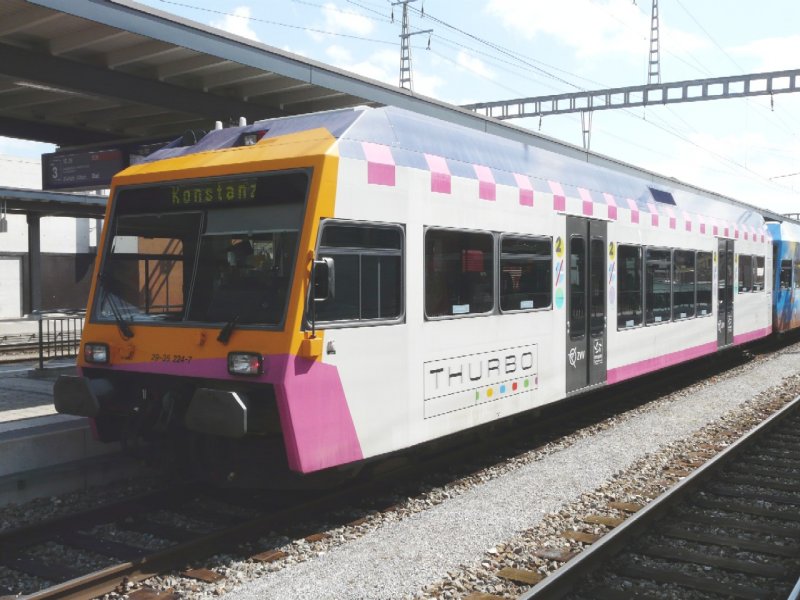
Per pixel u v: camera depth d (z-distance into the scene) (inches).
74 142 505.4
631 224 441.4
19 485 269.1
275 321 227.1
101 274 273.6
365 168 245.9
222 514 258.2
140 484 297.4
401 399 260.7
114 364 263.6
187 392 251.8
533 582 197.5
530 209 339.3
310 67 414.0
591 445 361.1
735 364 689.0
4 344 754.8
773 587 199.5
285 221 232.4
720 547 230.4
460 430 291.4
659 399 497.4
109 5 323.0
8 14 318.0
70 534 239.3
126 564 201.3
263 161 239.8
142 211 268.4
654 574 205.9
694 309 543.5
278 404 221.6
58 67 362.0
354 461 241.6
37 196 844.6
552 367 356.5
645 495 279.0
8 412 341.1
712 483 300.2
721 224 606.9
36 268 1043.9
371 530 241.9
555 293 359.6
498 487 289.6
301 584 196.9
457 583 196.2
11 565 216.5
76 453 294.8
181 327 247.0
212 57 372.5
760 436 375.9
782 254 818.8
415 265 267.4
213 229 249.0
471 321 297.1
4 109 448.8
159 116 483.2
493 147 333.7
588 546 211.8
